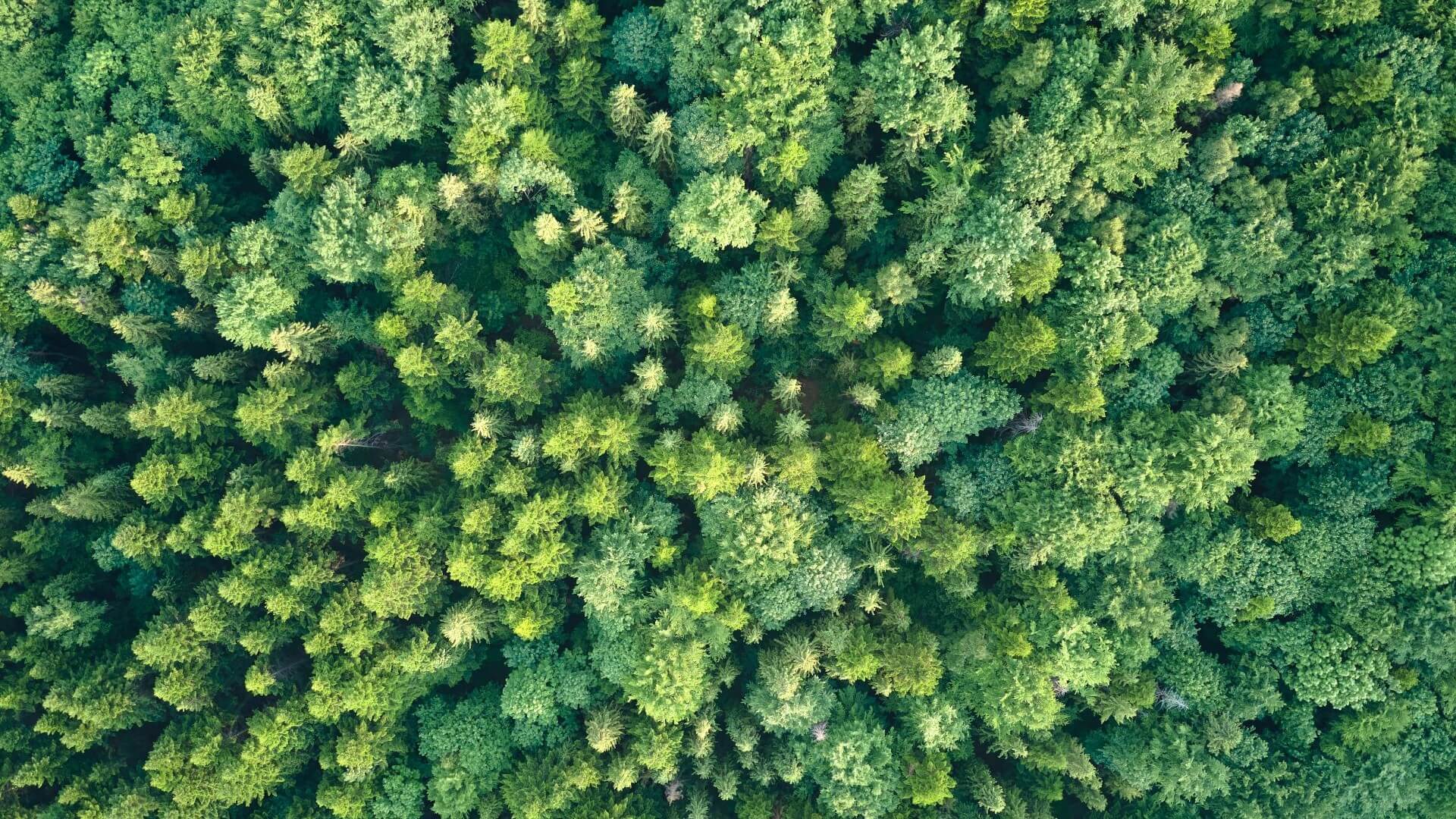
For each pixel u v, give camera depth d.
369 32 44.62
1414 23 40.97
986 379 45.72
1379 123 41.25
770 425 47.91
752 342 47.84
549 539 45.22
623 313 45.62
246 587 45.47
